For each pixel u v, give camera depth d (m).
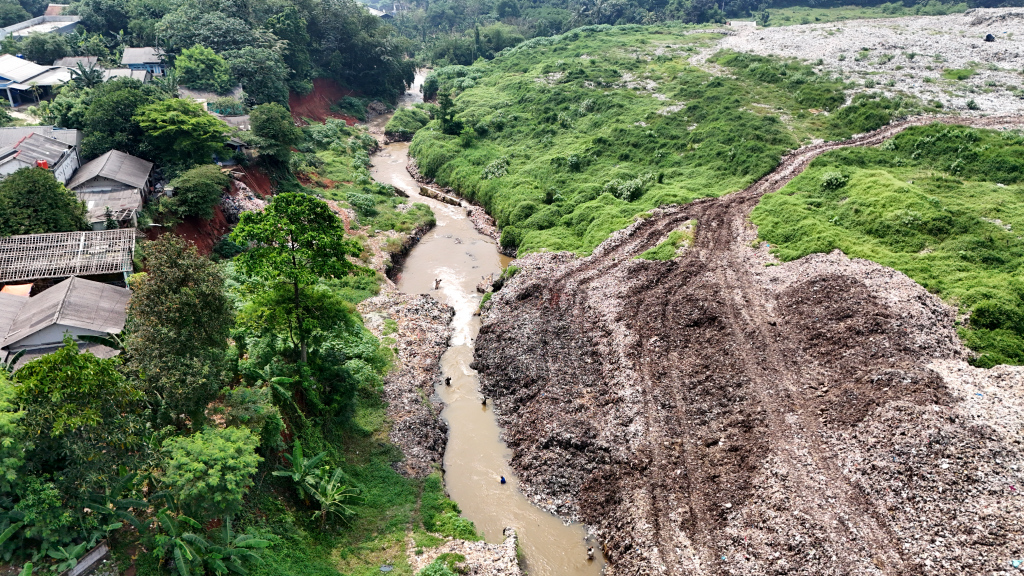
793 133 80.56
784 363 42.16
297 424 35.28
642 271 56.53
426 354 50.88
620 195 73.19
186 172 58.62
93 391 21.97
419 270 66.12
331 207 74.00
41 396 21.08
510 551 32.91
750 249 58.12
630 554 32.31
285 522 30.31
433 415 44.03
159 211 53.94
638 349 46.59
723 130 81.69
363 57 133.50
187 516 25.11
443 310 57.78
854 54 105.88
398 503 35.78
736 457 35.84
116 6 111.38
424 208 80.88
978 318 43.16
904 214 56.19
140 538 24.42
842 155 70.19
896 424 33.75
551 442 40.44
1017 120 73.38
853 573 27.72
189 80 88.38
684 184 73.31
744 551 30.39
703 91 96.50
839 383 38.94
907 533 29.05
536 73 121.69
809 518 30.52
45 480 21.75
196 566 23.91
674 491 34.94
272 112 74.12
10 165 52.62
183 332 26.48
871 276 48.62
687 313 49.06
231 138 71.06
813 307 46.44
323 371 39.75
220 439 25.62
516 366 47.91
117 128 62.41
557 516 36.41
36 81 83.75
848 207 60.69
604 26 163.88
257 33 101.75
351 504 34.59
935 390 35.50
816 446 34.91
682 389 42.34
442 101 101.06
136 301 26.50
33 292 41.41
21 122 73.00
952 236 53.34
